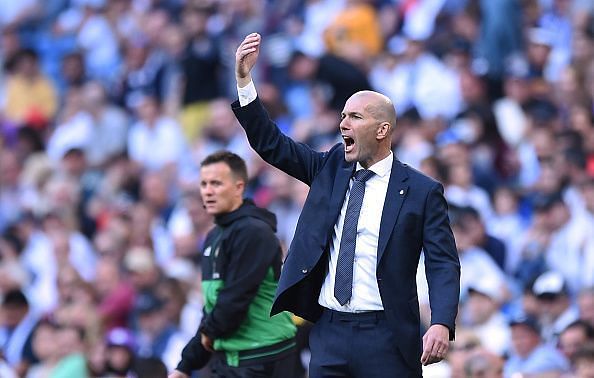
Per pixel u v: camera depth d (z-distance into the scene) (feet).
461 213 126.72
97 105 181.57
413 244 75.46
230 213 85.87
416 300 75.72
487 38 166.40
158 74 188.24
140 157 175.22
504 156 148.25
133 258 134.21
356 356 75.66
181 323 123.54
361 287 75.66
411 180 76.02
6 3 229.45
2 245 155.84
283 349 85.97
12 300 131.75
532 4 174.60
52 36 216.13
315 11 190.29
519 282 126.93
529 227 132.87
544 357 104.01
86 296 134.00
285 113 163.02
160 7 202.08
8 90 201.05
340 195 76.48
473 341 102.22
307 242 76.38
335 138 152.76
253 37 76.84
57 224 157.07
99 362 117.19
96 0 212.84
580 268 125.29
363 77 156.66
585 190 127.65
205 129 167.53
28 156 179.22
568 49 165.78
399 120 151.84
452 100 161.99
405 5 182.09
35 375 124.47
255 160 150.00
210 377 87.45
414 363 75.25
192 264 136.67
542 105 154.71
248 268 84.48
